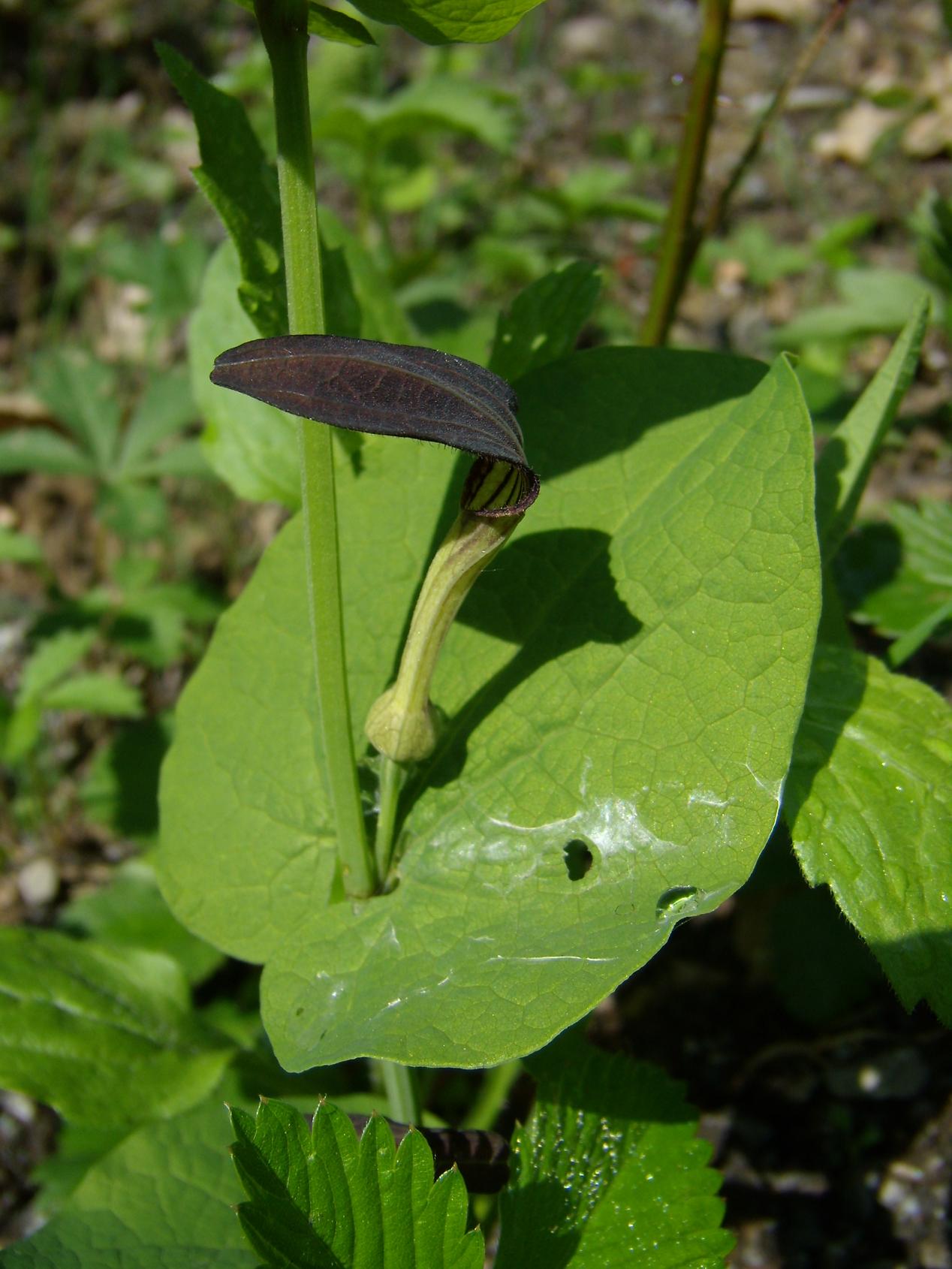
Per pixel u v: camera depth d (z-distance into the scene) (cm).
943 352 25
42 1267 14
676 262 19
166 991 17
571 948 12
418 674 12
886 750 13
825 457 14
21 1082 15
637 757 12
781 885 18
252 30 40
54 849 23
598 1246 13
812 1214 17
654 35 38
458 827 13
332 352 10
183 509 28
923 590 17
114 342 31
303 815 14
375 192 29
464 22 11
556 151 35
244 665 15
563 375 14
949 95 32
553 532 13
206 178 13
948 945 12
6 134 37
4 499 29
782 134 30
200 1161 15
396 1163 11
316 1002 12
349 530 15
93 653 25
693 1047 18
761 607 12
